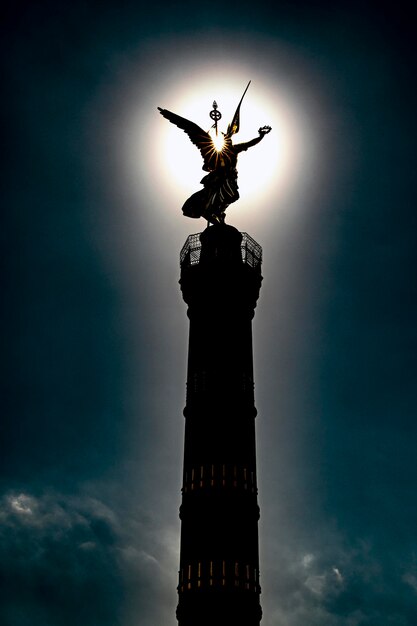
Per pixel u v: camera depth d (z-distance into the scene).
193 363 71.50
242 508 64.69
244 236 77.00
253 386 71.31
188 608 61.34
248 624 61.03
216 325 72.06
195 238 77.38
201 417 68.38
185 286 75.25
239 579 61.91
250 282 74.62
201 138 80.38
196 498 65.19
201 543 63.25
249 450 67.69
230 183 78.25
